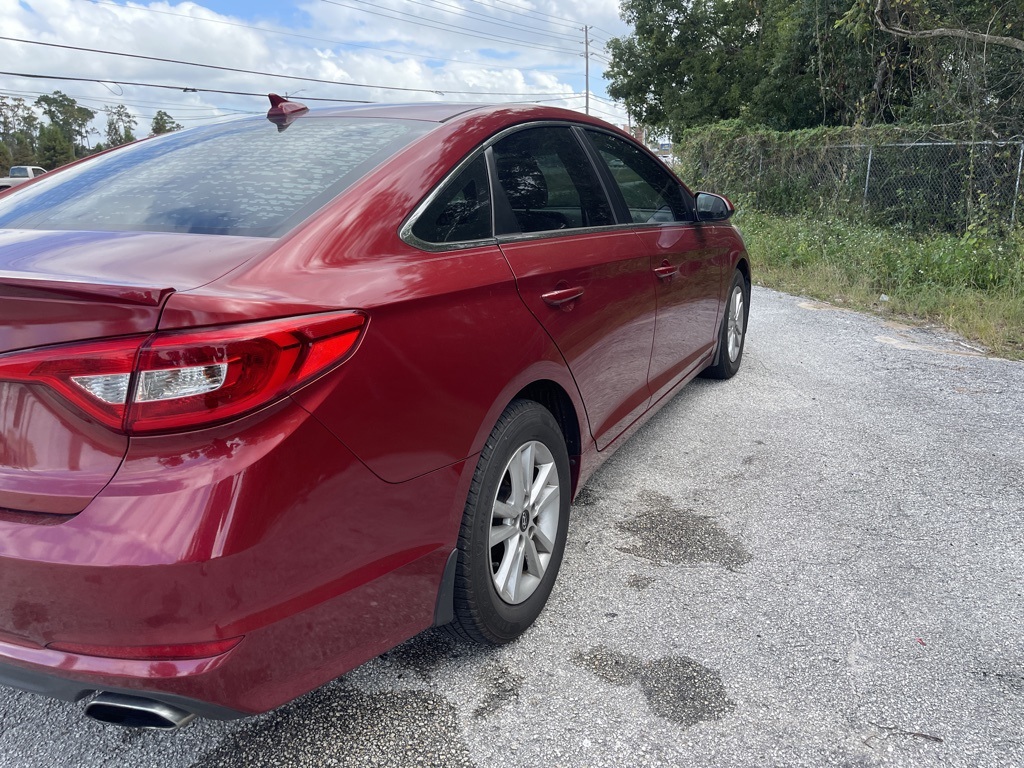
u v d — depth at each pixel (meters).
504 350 2.05
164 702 1.41
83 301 1.35
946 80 11.25
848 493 3.32
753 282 9.16
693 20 24.62
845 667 2.16
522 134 2.53
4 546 1.39
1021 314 6.68
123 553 1.33
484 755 1.84
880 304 7.66
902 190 11.35
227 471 1.37
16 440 1.44
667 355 3.51
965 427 4.12
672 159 17.20
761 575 2.66
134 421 1.35
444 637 2.32
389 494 1.69
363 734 1.92
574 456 2.67
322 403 1.50
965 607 2.45
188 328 1.36
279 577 1.47
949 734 1.90
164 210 1.91
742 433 4.05
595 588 2.58
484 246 2.14
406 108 2.48
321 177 1.98
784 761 1.82
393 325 1.68
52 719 1.99
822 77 14.91
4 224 2.04
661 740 1.89
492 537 2.13
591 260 2.60
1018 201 9.77
